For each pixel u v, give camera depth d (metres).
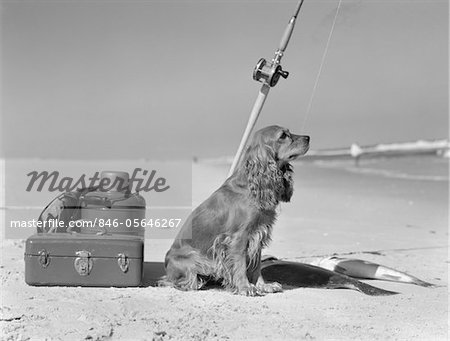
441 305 2.58
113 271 2.71
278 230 4.41
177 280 2.79
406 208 5.64
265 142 2.72
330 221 4.85
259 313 2.44
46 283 2.70
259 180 2.70
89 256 2.70
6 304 2.46
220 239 2.73
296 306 2.54
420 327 2.32
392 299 2.66
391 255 3.59
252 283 2.79
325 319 2.39
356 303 2.59
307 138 2.73
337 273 2.93
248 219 2.70
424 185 7.64
